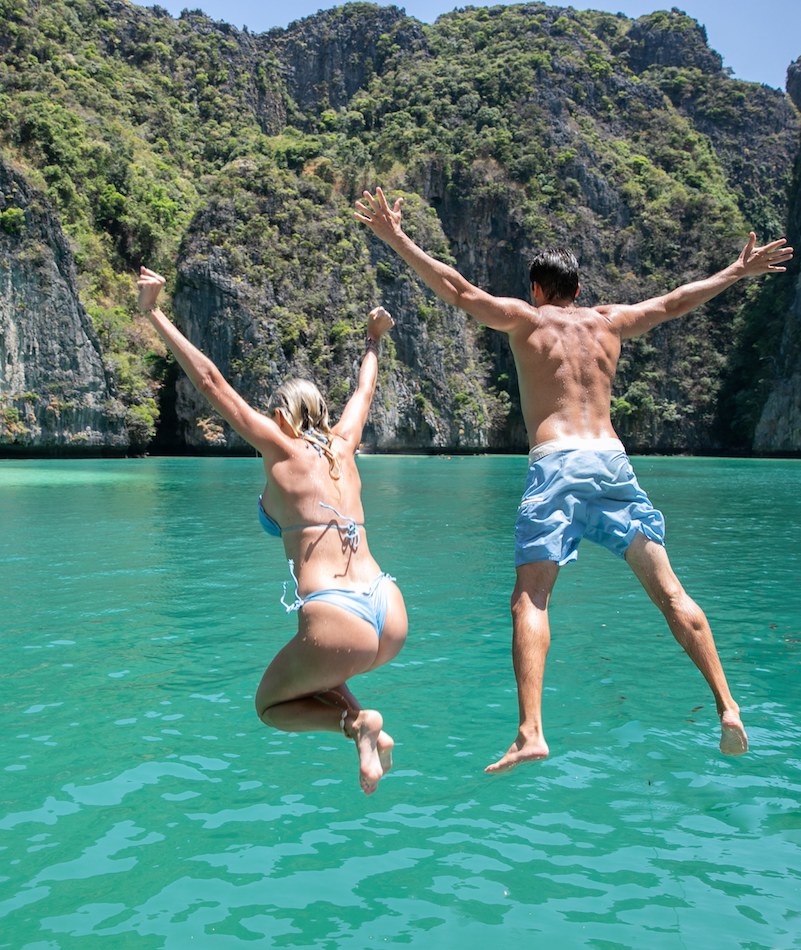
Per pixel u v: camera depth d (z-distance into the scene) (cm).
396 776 516
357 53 12775
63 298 6431
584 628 874
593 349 414
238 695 664
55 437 6309
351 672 350
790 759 537
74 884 394
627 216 10675
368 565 374
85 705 639
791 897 384
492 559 1349
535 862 415
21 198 6306
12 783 503
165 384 7481
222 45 12194
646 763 531
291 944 348
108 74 10381
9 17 9575
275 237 8162
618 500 398
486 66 11481
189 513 2148
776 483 3659
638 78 13038
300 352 7888
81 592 1076
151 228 8331
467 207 9988
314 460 381
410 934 355
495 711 628
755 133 13212
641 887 392
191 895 386
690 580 1180
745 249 443
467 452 8919
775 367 8956
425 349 8700
